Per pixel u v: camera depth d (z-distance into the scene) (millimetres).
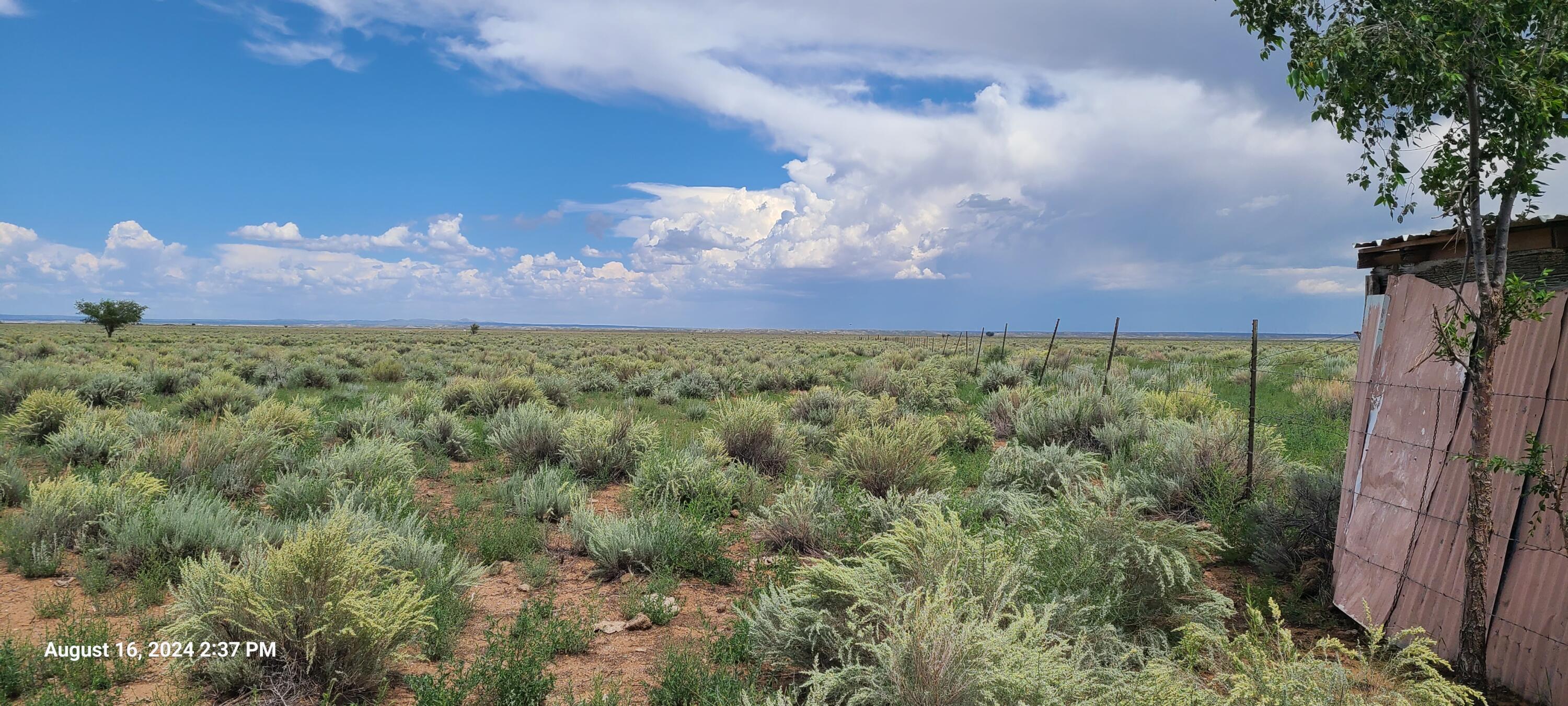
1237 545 7059
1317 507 6770
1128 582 5141
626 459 10867
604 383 23000
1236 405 16703
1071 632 4480
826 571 4531
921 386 18938
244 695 4406
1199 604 5180
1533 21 4105
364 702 4414
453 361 31703
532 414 11867
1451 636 4602
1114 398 14516
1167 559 4938
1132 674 3818
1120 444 11828
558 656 5055
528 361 31125
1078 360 33719
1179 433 9945
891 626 3965
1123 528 5254
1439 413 5016
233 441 9500
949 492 8781
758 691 4383
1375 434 5648
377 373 25719
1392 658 4273
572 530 7555
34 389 15859
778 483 10406
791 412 16219
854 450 9844
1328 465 9984
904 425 10289
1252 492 8016
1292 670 3480
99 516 6941
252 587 4621
